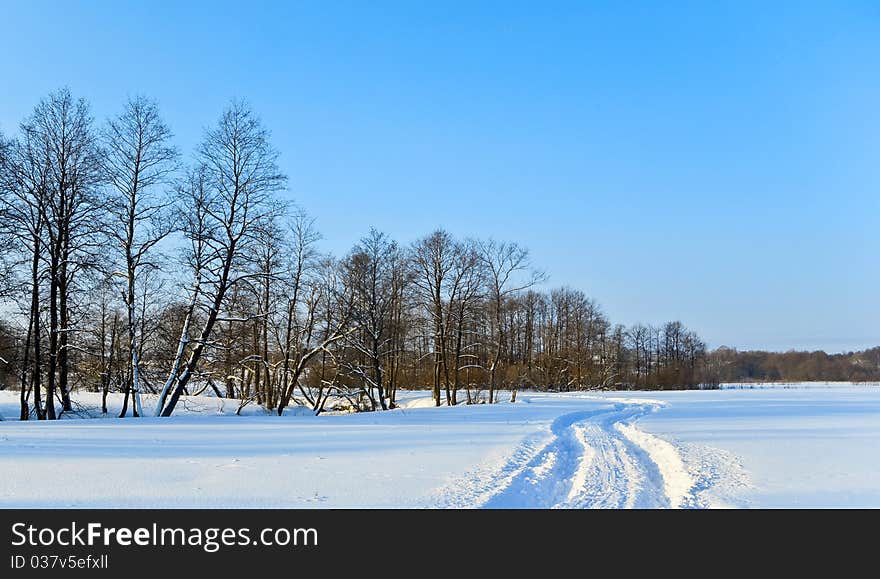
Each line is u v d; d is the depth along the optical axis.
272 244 28.09
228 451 14.03
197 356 26.95
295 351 37.50
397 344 46.53
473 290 44.53
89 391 36.38
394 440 16.89
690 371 94.25
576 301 84.88
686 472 12.43
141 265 25.69
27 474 10.68
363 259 38.81
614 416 31.80
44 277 24.08
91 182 24.23
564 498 10.77
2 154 22.75
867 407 35.75
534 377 76.69
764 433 19.98
